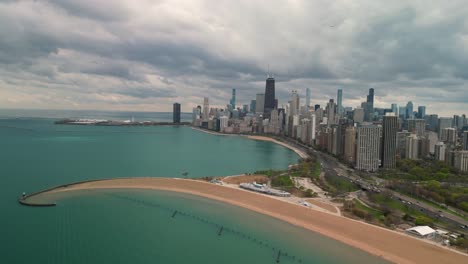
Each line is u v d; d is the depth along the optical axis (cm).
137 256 16500
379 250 18012
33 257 15975
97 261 15812
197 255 16900
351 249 18200
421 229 19925
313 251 17875
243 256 17050
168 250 17300
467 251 17838
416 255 17325
